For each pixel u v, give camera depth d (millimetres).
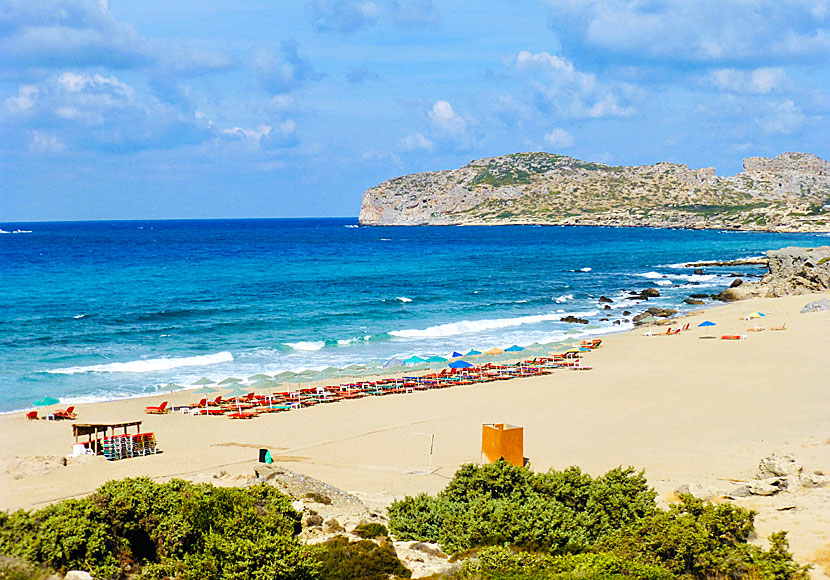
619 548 17062
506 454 25609
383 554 16281
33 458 26312
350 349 52875
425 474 25859
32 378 42469
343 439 31125
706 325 58938
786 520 19125
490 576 15094
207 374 44688
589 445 29016
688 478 23922
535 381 42875
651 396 37594
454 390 41125
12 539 14039
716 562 15938
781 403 34719
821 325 56469
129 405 37438
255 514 17078
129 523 15844
